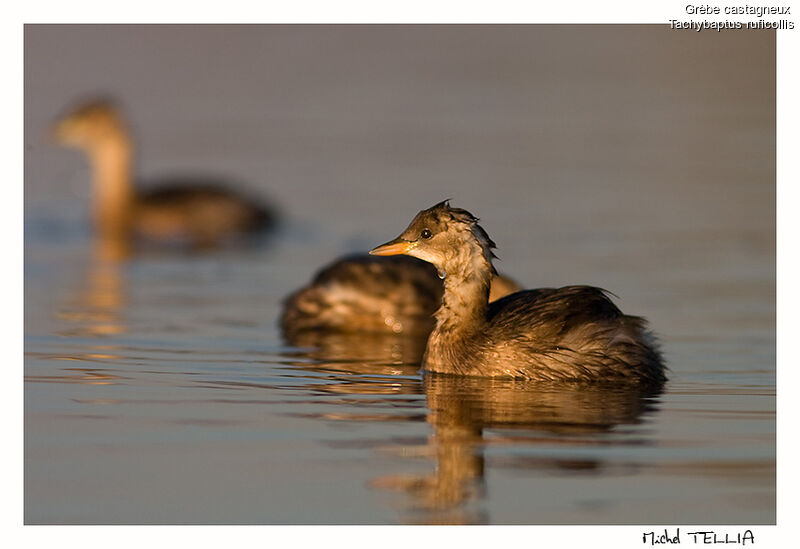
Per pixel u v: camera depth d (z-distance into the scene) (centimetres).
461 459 976
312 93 3541
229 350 1396
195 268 1977
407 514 878
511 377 1256
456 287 1297
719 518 869
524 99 3488
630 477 938
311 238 2191
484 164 2697
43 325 1509
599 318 1259
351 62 3950
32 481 930
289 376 1260
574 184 2511
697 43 4372
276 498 905
